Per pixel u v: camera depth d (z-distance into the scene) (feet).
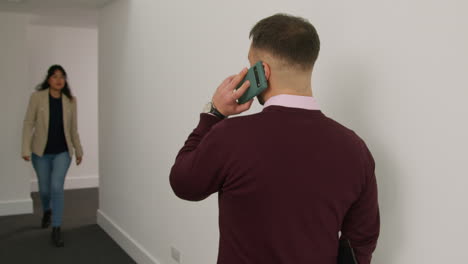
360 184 3.31
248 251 3.13
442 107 3.86
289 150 3.09
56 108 13.01
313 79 5.53
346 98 4.96
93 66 21.42
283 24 3.29
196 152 3.24
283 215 3.06
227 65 7.42
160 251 10.38
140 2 11.13
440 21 3.85
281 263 3.07
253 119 3.18
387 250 4.51
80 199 19.25
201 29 8.22
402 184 4.29
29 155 13.12
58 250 12.43
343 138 3.26
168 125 9.68
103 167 14.73
